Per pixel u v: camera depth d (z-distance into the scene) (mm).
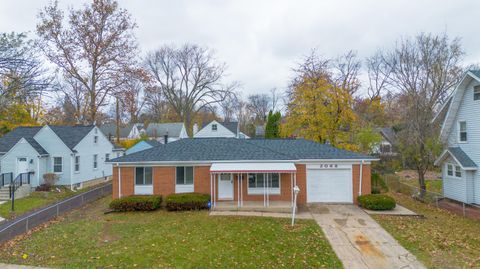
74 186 29578
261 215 18031
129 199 19516
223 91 60062
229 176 21438
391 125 43812
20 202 23109
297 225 15953
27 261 11016
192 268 10500
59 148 29281
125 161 21141
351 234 14602
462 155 22578
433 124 26141
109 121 62406
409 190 27016
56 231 14906
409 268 10914
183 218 17391
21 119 39062
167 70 59688
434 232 14938
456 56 34438
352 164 21359
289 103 33312
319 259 11625
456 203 22797
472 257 11789
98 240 13406
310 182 21453
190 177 21547
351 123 32156
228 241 13219
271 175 21453
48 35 35219
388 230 15227
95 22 37719
